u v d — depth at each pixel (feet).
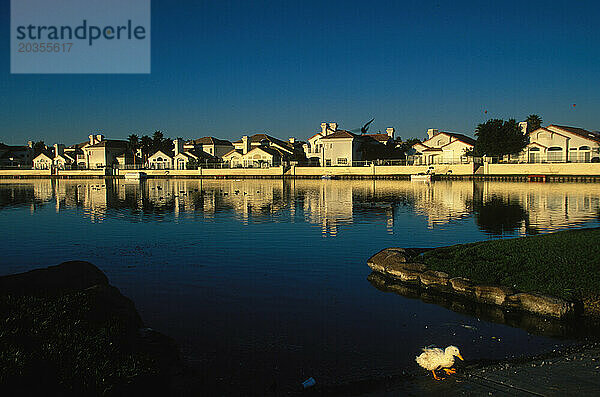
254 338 36.68
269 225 96.73
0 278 35.86
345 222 100.83
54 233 88.38
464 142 321.11
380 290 49.32
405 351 34.24
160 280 53.42
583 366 30.25
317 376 30.42
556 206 129.18
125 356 28.45
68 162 449.06
